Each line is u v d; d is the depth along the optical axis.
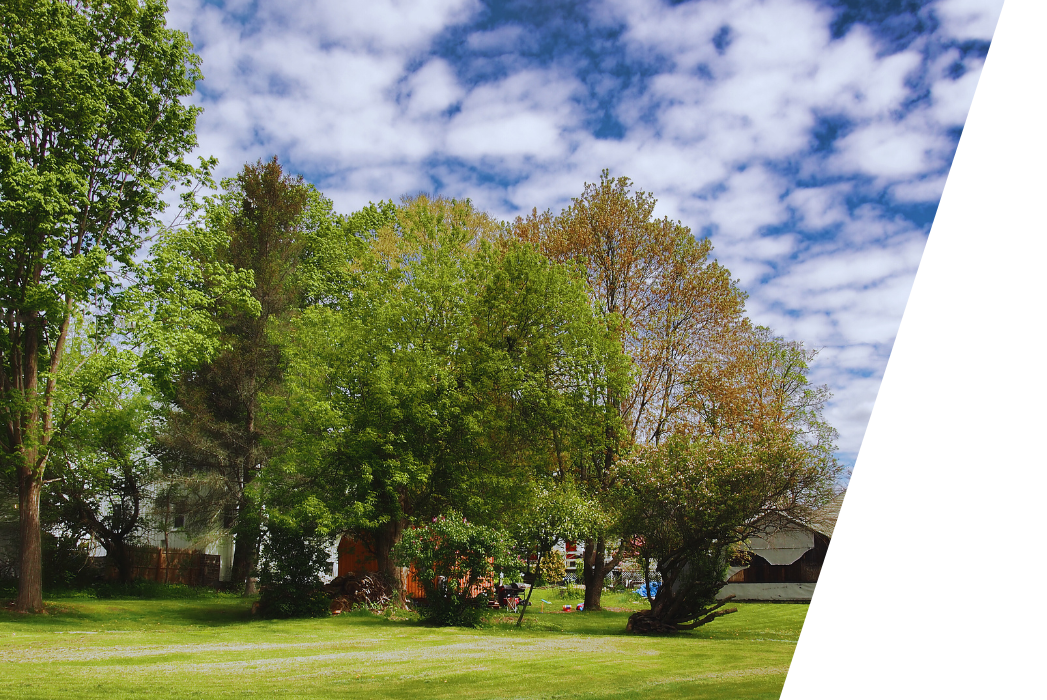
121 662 8.90
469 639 12.64
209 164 20.92
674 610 15.71
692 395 26.23
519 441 22.48
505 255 23.52
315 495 19.28
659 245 27.03
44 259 17.47
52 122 18.06
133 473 27.08
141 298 18.89
